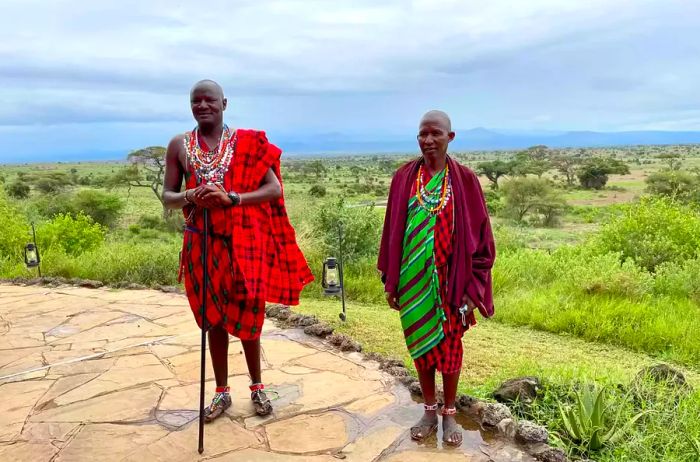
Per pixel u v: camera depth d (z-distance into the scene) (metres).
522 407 3.89
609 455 3.30
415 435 3.37
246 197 3.18
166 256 8.97
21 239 10.98
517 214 38.66
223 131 3.25
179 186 3.38
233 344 5.10
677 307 7.81
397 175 3.31
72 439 3.40
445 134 3.07
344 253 9.66
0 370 4.58
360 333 6.21
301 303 7.86
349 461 3.15
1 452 3.27
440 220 3.11
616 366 5.54
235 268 3.23
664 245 10.68
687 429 3.49
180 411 3.76
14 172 97.19
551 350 6.16
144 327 5.71
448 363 3.24
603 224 12.57
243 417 3.66
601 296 8.02
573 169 73.75
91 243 12.46
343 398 3.95
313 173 106.12
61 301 6.80
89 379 4.35
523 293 8.55
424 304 3.16
